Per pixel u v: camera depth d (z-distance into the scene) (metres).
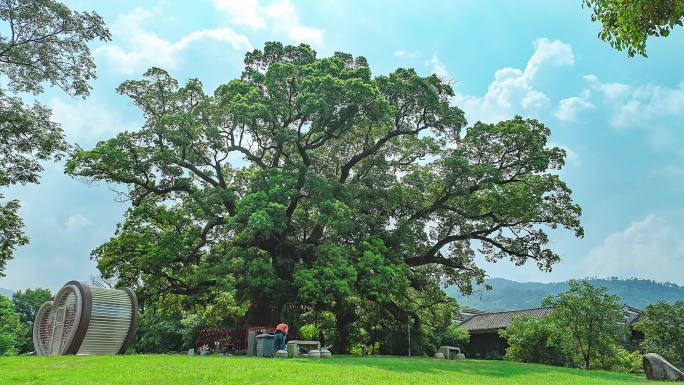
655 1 7.64
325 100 21.91
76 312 16.73
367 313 27.91
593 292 23.39
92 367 11.12
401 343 27.66
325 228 25.98
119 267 25.72
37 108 19.12
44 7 17.33
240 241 24.27
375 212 26.42
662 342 22.92
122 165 23.38
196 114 25.80
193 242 25.41
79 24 18.05
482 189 26.61
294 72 24.38
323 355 17.61
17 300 65.00
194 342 27.72
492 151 27.00
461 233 28.58
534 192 26.33
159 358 13.62
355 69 23.86
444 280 31.95
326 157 27.66
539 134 26.02
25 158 18.92
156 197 26.91
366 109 22.97
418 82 24.50
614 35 8.41
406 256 26.83
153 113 26.97
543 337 23.25
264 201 21.22
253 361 13.41
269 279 21.38
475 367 17.16
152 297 27.09
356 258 23.19
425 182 27.61
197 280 22.25
